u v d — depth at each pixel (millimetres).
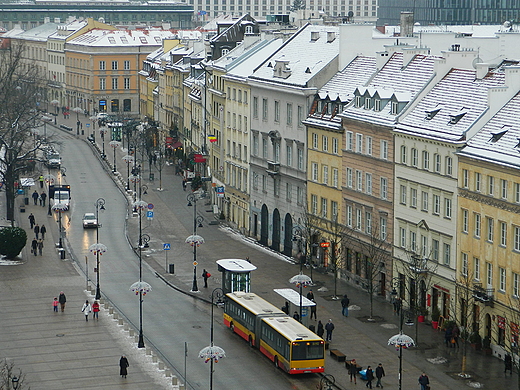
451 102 112375
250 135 157375
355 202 126188
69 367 97812
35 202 181250
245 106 159500
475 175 102438
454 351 100812
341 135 128875
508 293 97250
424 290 109562
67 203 177250
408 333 106750
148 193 189875
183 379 94438
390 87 124312
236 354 102000
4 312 116562
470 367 95938
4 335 108000
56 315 115562
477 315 102438
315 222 135375
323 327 108625
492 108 105312
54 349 103375
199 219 166875
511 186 96562
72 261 142000
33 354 101812
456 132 106000
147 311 117938
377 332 107125
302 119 139375
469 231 103438
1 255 142625
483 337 101312
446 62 117625
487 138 102625
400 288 116188
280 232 147875
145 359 100312
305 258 134250
